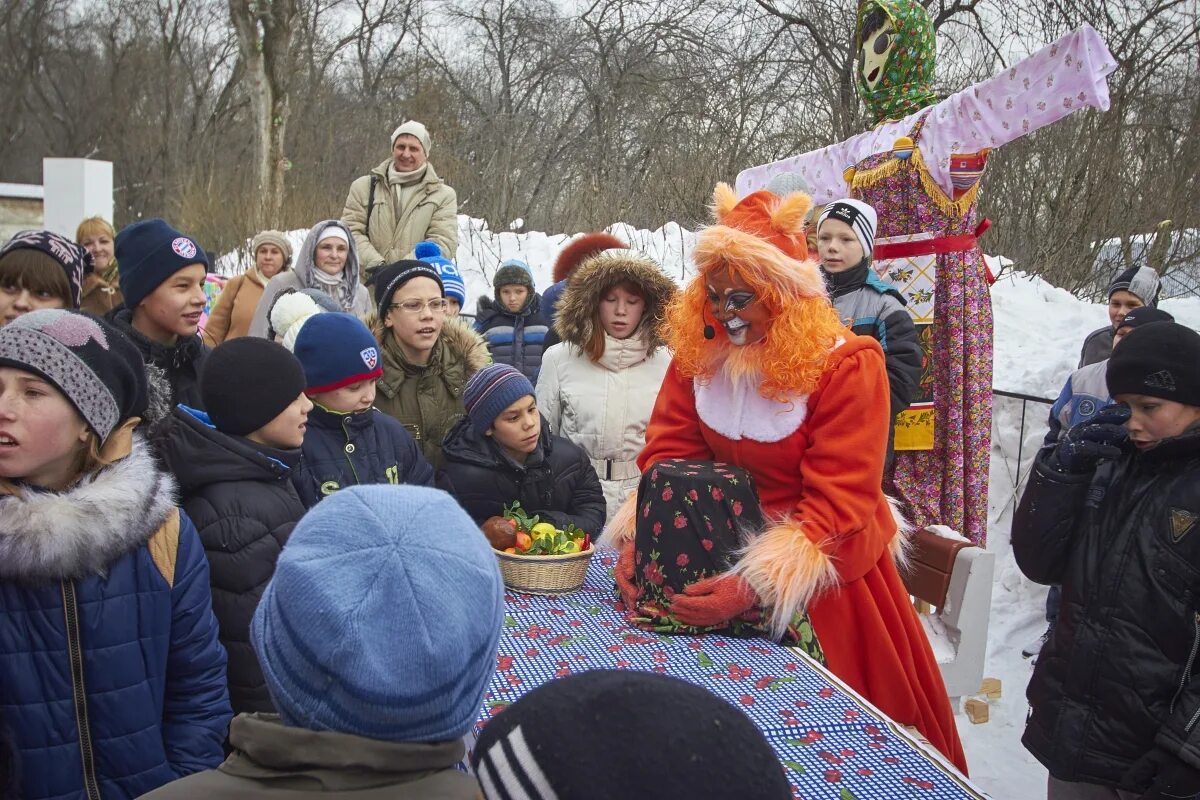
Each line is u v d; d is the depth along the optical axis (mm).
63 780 1913
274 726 1224
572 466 3293
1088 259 9734
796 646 2396
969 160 4250
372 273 6676
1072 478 2518
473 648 1233
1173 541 2342
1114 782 2396
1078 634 2467
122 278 3342
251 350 2566
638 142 14695
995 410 6598
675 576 2387
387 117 22438
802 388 2492
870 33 4770
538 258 11703
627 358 4062
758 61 13055
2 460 1906
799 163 5367
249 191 14328
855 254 3836
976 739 4234
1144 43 11102
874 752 1826
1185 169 9922
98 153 30953
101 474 2012
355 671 1170
